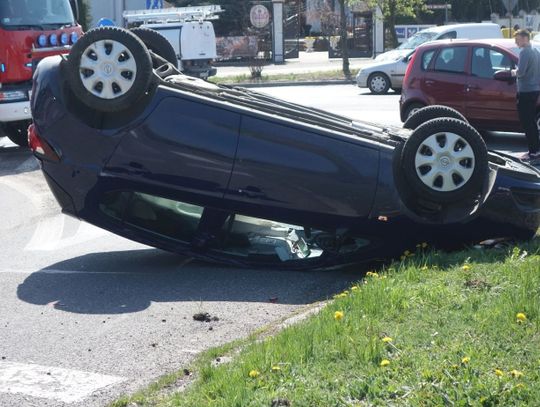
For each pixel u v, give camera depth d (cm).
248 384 482
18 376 574
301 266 799
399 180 766
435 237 777
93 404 526
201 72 3369
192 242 800
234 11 5366
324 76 3422
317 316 608
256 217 778
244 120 770
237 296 736
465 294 609
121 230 803
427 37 2778
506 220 782
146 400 512
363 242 794
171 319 682
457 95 1555
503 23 5397
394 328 553
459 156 760
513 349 503
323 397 454
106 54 759
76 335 654
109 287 782
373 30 4688
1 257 930
